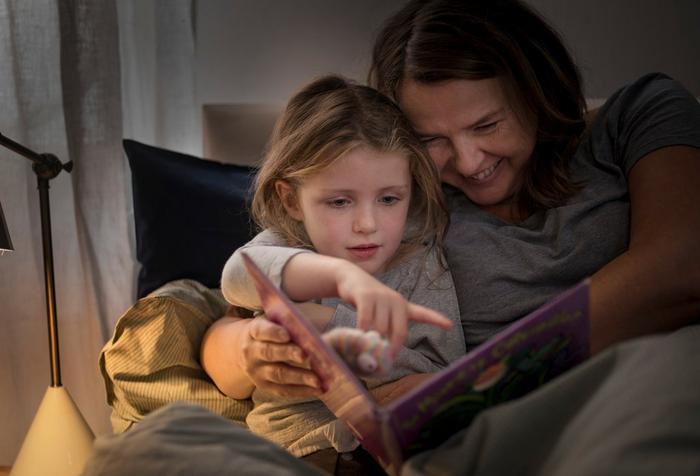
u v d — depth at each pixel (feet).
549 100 4.07
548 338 2.39
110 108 5.53
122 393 4.25
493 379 2.35
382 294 2.73
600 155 4.10
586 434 2.00
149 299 4.29
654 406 1.96
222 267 5.10
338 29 5.88
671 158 3.73
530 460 2.12
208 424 2.59
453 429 2.39
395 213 3.76
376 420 2.20
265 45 5.91
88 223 5.56
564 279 3.86
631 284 3.39
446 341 3.88
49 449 4.50
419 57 3.86
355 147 3.60
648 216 3.59
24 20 5.30
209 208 5.18
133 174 5.30
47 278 4.74
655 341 2.30
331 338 2.56
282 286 3.23
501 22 3.99
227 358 3.95
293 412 3.78
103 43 5.47
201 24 5.90
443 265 4.08
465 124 3.88
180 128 5.95
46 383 5.61
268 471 2.39
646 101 4.05
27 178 5.42
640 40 5.88
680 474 1.75
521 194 4.30
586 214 3.90
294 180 3.86
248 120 5.97
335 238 3.70
